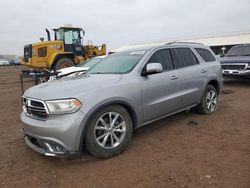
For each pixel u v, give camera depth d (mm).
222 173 3299
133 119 4227
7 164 3834
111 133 3857
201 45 6301
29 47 15555
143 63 4555
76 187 3158
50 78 8492
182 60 5402
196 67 5633
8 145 4578
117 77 4172
